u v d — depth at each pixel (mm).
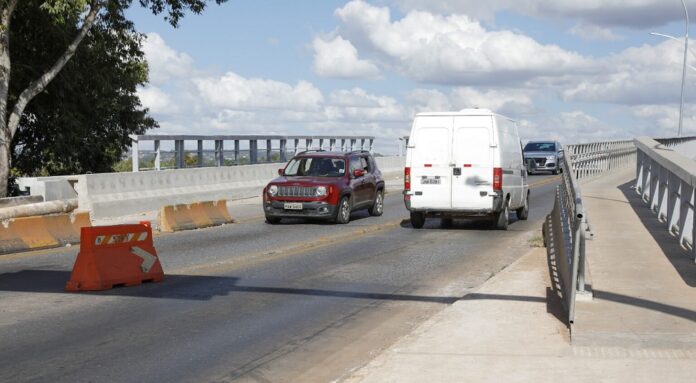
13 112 28531
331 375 7336
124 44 35375
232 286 11953
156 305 10484
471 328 8445
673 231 15016
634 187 27484
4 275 12922
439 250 16203
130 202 23672
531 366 6910
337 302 10766
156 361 7746
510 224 21859
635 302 8930
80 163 37156
